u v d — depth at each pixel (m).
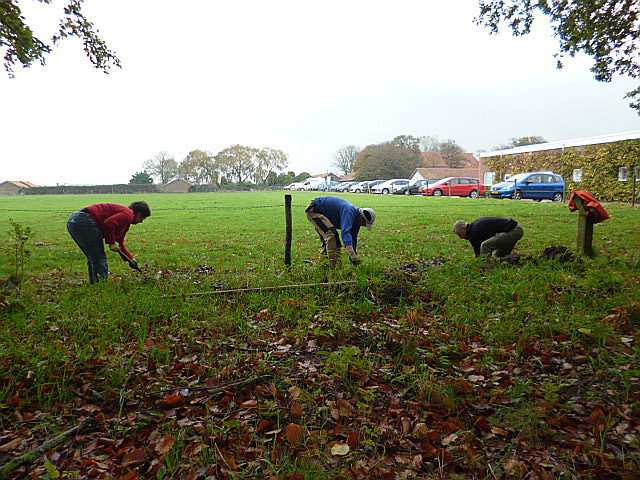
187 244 10.23
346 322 4.02
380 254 8.30
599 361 3.16
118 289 5.22
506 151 30.34
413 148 82.12
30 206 29.28
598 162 23.44
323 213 6.07
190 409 2.82
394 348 3.56
